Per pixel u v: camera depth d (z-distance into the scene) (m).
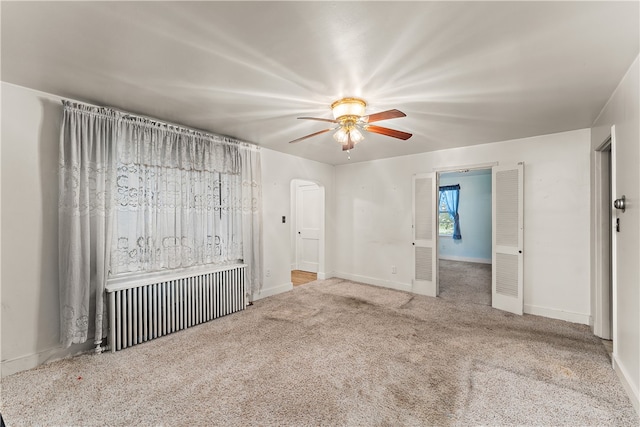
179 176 3.09
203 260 3.29
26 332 2.24
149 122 2.85
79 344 2.48
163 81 2.12
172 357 2.44
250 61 1.84
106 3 1.32
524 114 2.76
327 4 1.33
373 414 1.76
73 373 2.18
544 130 3.29
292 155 4.65
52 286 2.37
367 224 5.12
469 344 2.70
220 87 2.21
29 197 2.26
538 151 3.51
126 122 2.70
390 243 4.84
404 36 1.58
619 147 2.14
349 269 5.36
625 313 2.02
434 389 2.01
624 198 2.03
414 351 2.56
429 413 1.76
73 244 2.34
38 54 1.76
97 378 2.12
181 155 3.11
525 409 1.80
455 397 1.92
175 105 2.57
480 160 3.94
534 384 2.06
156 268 2.91
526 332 2.98
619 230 2.16
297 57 1.79
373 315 3.48
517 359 2.42
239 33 1.56
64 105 2.34
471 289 4.72
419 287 4.45
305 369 2.26
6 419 1.70
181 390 1.99
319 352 2.54
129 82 2.14
